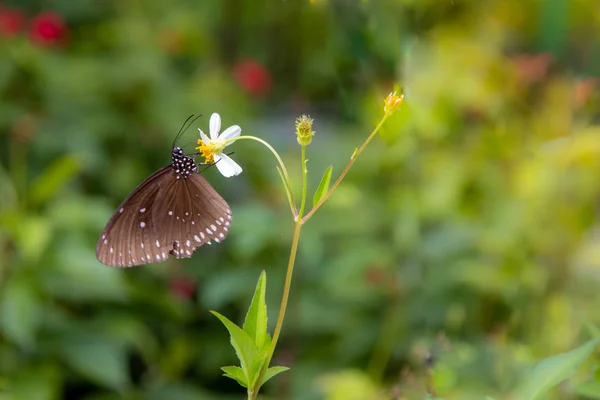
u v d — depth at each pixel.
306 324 1.28
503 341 1.06
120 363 1.21
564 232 1.27
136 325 1.27
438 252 1.26
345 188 1.31
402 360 1.24
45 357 1.20
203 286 1.36
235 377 0.85
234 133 0.87
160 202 0.88
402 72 1.07
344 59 1.10
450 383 0.96
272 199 1.34
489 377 0.96
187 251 0.88
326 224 1.29
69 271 1.19
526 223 1.28
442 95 1.27
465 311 1.21
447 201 1.30
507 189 1.32
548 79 1.38
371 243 1.28
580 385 0.90
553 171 1.29
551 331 1.14
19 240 1.19
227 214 0.88
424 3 1.07
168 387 1.30
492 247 1.27
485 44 1.35
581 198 1.28
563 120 1.34
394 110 0.85
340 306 1.28
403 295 1.25
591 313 1.15
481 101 1.30
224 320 0.84
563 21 1.39
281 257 1.31
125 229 0.87
